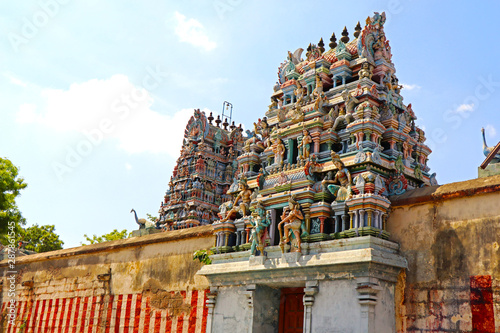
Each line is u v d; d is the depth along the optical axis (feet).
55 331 94.17
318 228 58.49
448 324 49.32
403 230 55.06
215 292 66.39
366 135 60.29
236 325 62.44
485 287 47.65
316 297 55.72
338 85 69.46
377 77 67.56
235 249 67.36
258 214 63.00
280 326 63.21
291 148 67.46
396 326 52.95
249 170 73.67
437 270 51.37
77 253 95.35
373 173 57.77
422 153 66.54
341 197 57.67
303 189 60.64
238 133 148.66
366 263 51.19
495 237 48.16
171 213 141.79
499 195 49.03
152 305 79.10
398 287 53.98
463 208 51.11
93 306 88.89
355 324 51.26
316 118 64.90
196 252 73.51
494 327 46.21
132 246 86.02
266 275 60.34
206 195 139.85
